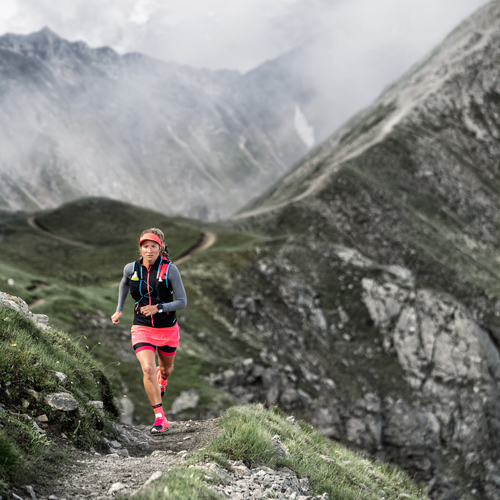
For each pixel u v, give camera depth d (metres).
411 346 72.12
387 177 140.50
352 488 7.04
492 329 96.94
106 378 9.23
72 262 78.50
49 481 4.94
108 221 101.75
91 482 5.14
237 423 7.04
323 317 74.50
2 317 7.48
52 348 8.05
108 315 47.56
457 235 131.00
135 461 6.07
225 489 4.99
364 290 79.56
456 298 103.12
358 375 66.00
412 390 67.12
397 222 119.94
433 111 181.88
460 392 67.38
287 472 6.23
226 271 74.81
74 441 6.26
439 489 56.66
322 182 128.38
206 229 101.81
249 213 124.00
